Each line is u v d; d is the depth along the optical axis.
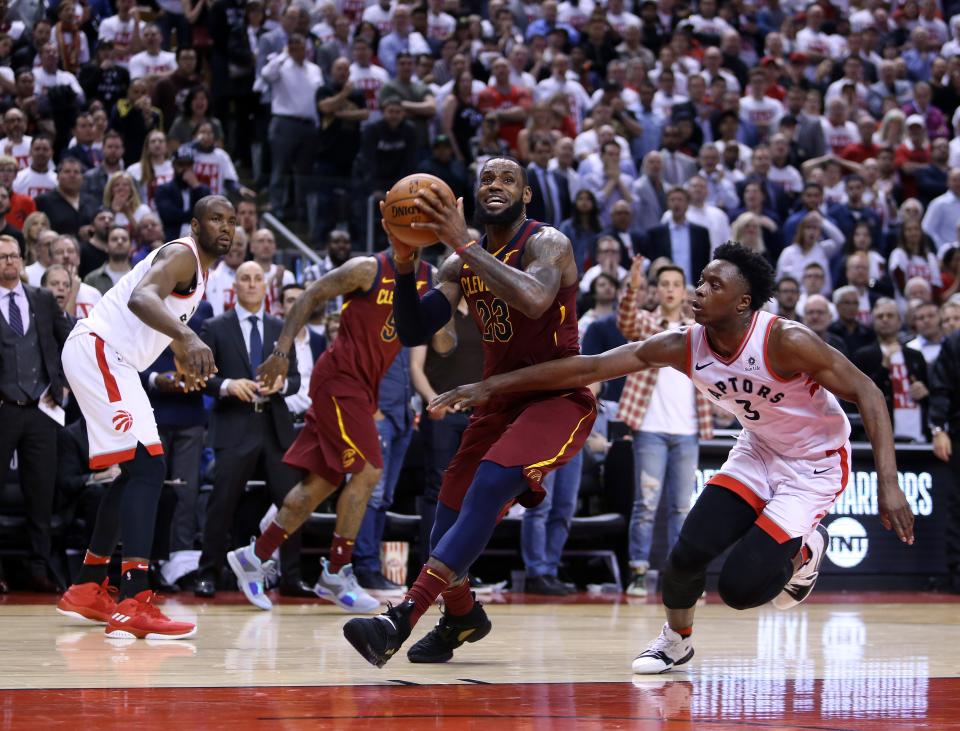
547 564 14.91
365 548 14.61
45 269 15.77
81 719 5.39
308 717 5.54
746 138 26.31
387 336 12.02
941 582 16.73
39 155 19.20
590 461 16.50
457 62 23.98
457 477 7.82
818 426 7.45
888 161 25.58
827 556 16.59
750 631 10.97
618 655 8.63
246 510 14.86
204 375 8.78
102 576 10.20
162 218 18.91
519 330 7.49
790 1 33.09
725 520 7.51
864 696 6.65
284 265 19.33
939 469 17.09
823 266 21.80
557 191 21.64
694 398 15.04
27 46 23.08
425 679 7.10
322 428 12.05
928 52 31.22
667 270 14.80
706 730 5.40
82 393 9.45
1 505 14.55
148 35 23.72
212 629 10.12
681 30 29.05
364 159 20.91
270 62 22.14
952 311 18.45
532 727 5.39
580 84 26.56
